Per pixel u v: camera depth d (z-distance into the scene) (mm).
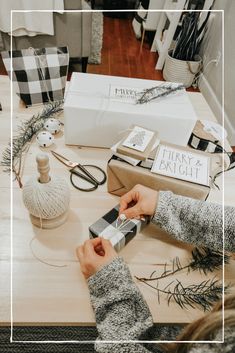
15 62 903
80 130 840
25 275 564
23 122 926
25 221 658
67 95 825
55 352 1055
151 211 608
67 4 1846
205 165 700
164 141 798
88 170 810
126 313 488
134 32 3236
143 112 800
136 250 631
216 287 568
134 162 683
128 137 719
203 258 616
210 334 420
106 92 856
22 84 939
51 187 572
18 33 1911
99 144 885
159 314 531
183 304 546
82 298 540
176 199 617
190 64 2305
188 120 801
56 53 949
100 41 2846
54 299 534
